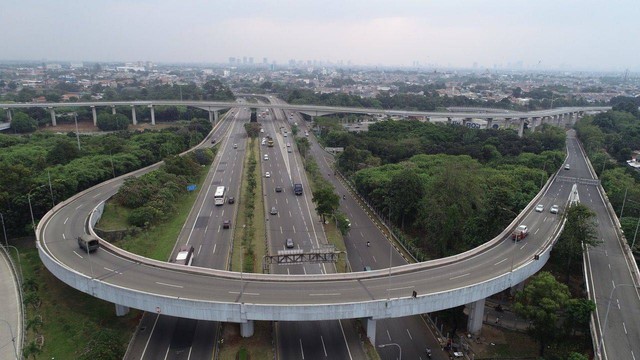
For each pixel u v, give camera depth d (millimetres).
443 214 92438
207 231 100188
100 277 67000
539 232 91438
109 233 92062
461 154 165000
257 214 112000
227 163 164375
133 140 166875
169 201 109750
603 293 71688
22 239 95312
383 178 120875
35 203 94688
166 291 63281
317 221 108750
